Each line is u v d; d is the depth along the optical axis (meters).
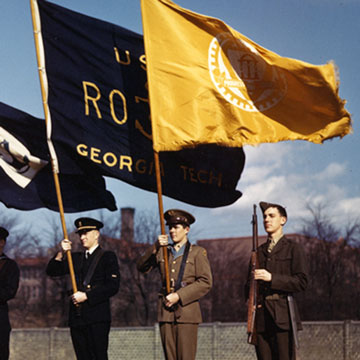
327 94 8.92
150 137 9.16
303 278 7.81
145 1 8.76
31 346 18.62
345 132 8.99
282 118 8.93
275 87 8.95
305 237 47.22
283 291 7.87
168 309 8.16
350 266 47.38
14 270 9.29
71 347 18.31
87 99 8.93
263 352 7.95
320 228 46.62
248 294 8.20
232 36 8.89
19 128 9.24
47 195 9.16
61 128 8.77
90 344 8.80
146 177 9.12
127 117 9.08
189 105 8.68
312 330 15.97
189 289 8.12
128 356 17.78
